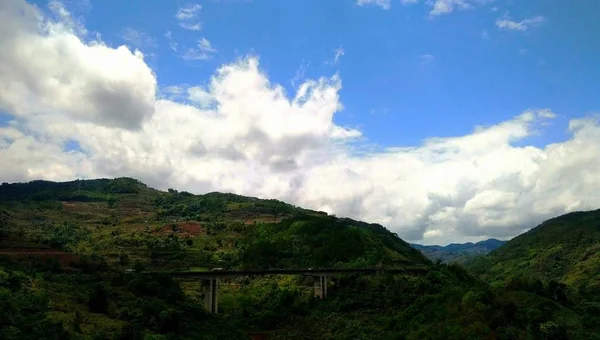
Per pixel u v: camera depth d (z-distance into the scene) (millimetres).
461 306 111188
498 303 106875
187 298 112188
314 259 179500
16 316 68500
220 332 100875
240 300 150250
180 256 187875
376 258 177250
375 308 132250
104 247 199625
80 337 71688
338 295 143875
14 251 115375
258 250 189875
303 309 138875
